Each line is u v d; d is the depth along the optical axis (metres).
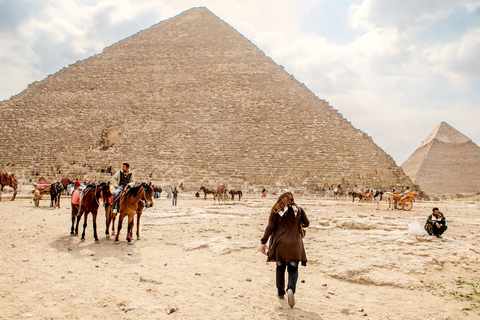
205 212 23.75
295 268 7.25
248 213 23.42
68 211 23.72
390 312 7.02
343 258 10.41
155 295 7.52
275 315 6.68
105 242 12.96
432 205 40.41
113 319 6.26
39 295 7.27
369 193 46.06
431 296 8.02
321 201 43.38
